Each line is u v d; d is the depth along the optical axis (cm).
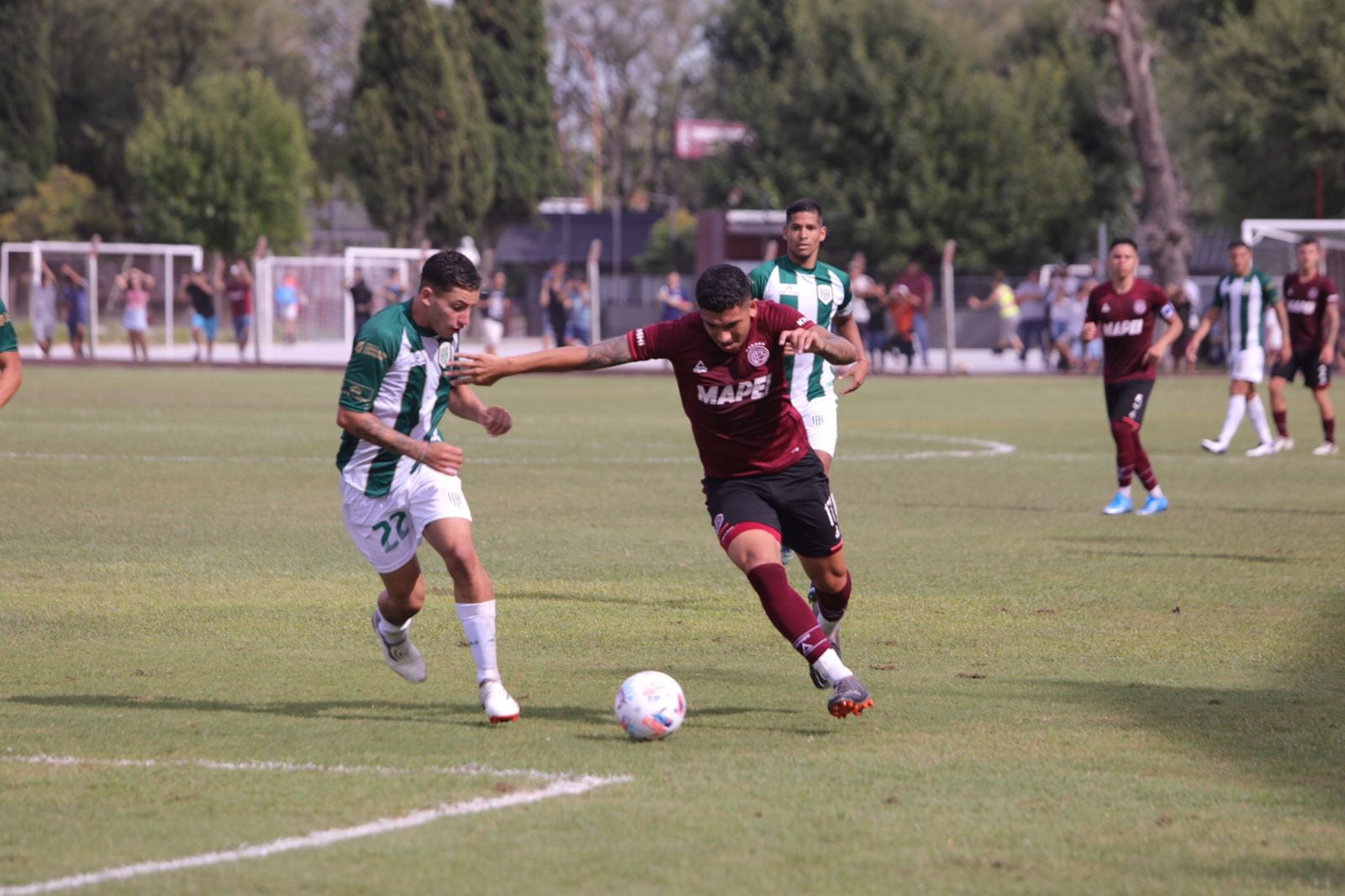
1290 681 1000
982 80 7462
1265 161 6775
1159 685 988
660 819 697
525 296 10075
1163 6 7706
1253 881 621
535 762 794
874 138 7494
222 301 7106
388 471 900
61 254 6756
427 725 879
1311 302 2592
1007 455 2605
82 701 937
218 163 8206
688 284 8544
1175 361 5003
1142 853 654
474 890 606
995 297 6078
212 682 995
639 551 1556
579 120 12325
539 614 1234
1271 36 6334
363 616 1219
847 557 1527
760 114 7962
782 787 750
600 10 11481
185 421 3138
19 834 675
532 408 3731
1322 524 1769
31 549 1541
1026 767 790
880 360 5200
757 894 604
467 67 9144
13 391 1101
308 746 828
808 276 1303
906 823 693
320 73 10931
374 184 8725
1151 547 1595
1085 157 7869
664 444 2773
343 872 627
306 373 5012
